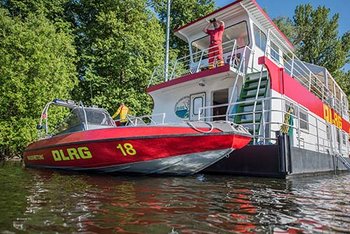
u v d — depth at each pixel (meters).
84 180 5.71
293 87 9.55
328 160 10.10
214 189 4.77
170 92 11.41
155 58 20.00
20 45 14.80
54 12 21.23
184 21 27.19
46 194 4.04
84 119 7.51
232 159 7.26
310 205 3.68
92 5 21.69
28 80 14.87
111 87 19.20
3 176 6.43
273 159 6.67
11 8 19.62
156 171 6.63
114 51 19.39
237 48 10.90
